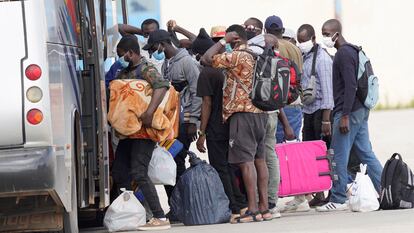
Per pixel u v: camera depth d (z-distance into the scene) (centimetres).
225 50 2331
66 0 1900
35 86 1705
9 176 1689
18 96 1703
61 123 1761
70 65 1872
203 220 2241
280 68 2211
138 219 2164
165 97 2169
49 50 1733
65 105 1795
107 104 2227
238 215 2270
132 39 2186
